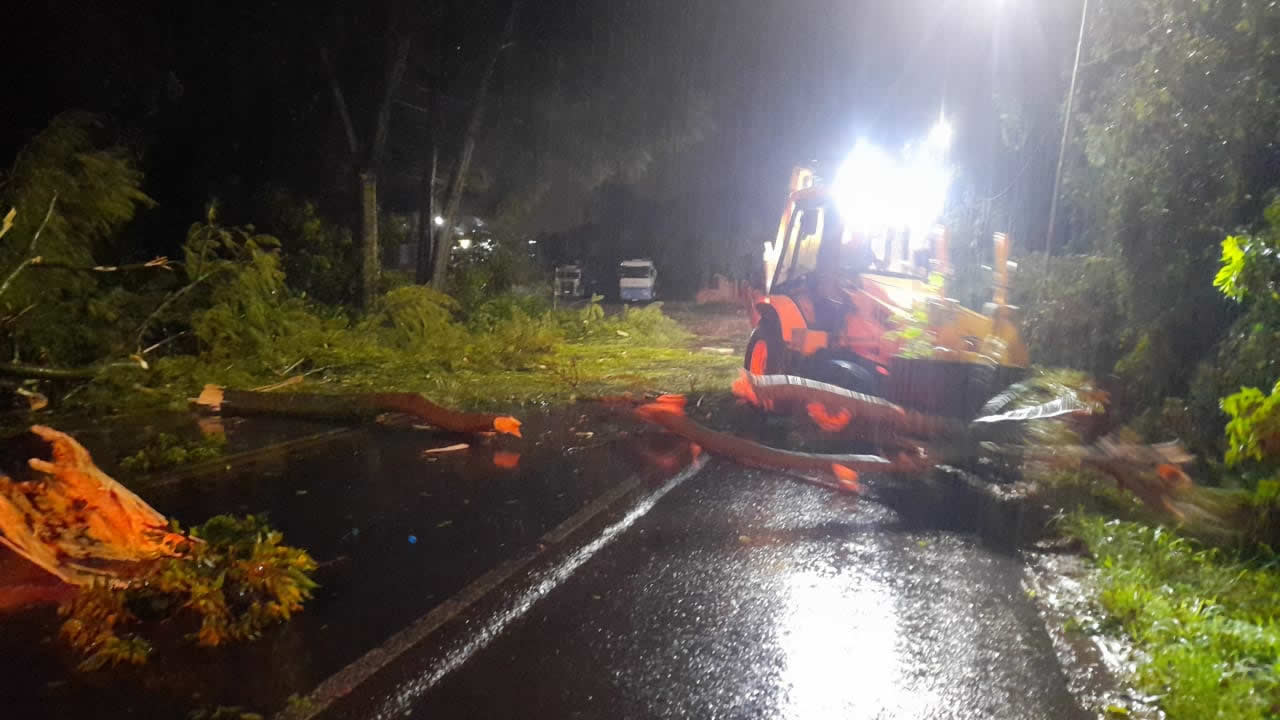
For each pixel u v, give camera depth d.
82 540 6.00
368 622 5.41
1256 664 4.96
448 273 23.19
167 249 20.06
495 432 10.37
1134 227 10.27
